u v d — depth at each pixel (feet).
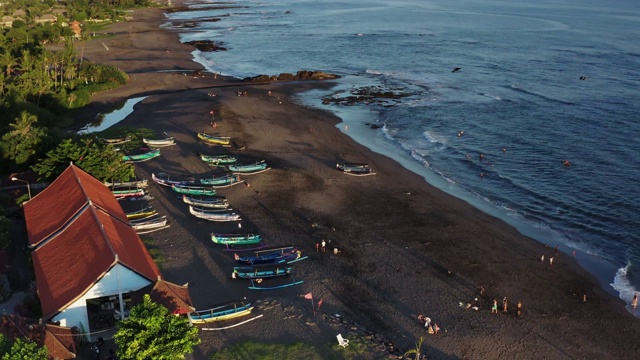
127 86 447.42
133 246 179.32
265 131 340.39
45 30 629.10
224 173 274.77
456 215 240.12
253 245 210.18
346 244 212.23
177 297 159.53
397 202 250.57
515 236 223.51
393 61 557.33
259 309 171.32
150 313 132.46
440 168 293.84
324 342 156.46
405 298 179.42
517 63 543.80
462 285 187.52
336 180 272.10
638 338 163.22
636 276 197.98
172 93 428.56
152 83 457.68
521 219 239.91
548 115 378.94
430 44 650.84
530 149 319.68
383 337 160.04
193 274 189.88
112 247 161.17
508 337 161.79
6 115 322.75
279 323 164.76
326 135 337.93
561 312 174.81
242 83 465.88
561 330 165.99
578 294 185.06
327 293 181.16
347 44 650.43
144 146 306.14
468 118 374.63
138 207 236.43
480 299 179.93
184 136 326.85
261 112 379.35
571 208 250.16
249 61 558.97
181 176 271.08
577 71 507.71
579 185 273.13
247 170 278.46
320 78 483.10
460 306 175.73
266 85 459.32
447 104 407.03
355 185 267.18
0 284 166.61
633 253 213.46
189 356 148.97
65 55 434.30
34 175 241.55
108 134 320.70
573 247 217.15
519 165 297.94
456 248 211.82
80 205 189.26
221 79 480.23
